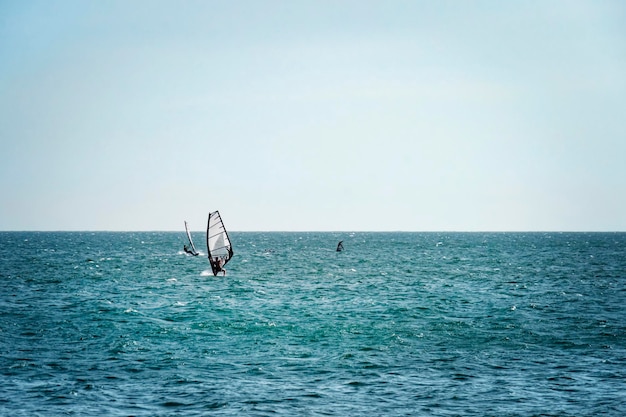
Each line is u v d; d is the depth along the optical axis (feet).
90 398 81.87
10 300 171.83
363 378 91.61
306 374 93.76
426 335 122.83
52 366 97.25
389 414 76.54
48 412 76.54
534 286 213.87
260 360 102.12
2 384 87.30
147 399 81.76
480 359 102.94
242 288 208.33
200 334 123.34
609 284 219.61
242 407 78.79
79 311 152.25
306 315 148.25
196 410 77.71
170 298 180.86
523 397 82.64
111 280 232.94
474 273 268.82
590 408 78.38
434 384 88.63
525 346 112.57
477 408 78.59
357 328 130.41
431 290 202.80
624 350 109.29
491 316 146.61
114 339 117.70
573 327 131.13
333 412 77.20
